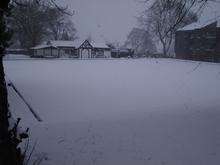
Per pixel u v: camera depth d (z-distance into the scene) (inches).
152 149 351.3
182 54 2942.9
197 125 452.4
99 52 3644.2
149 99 808.9
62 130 443.5
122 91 967.0
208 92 935.7
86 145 367.9
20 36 3152.1
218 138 386.9
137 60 2829.7
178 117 513.3
